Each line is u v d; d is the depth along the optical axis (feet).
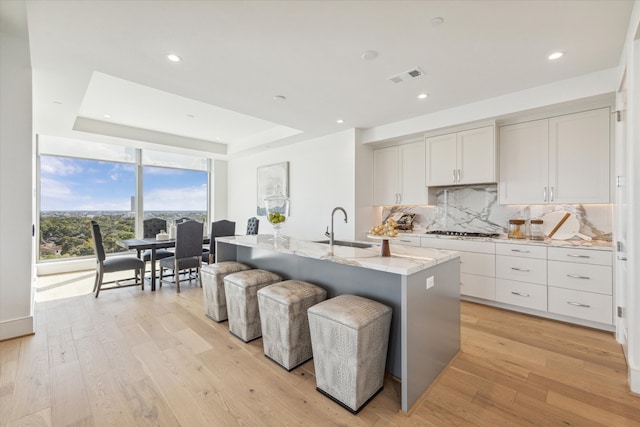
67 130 15.43
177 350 7.96
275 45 7.57
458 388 6.34
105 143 18.52
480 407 5.73
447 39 7.27
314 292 7.50
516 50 7.77
